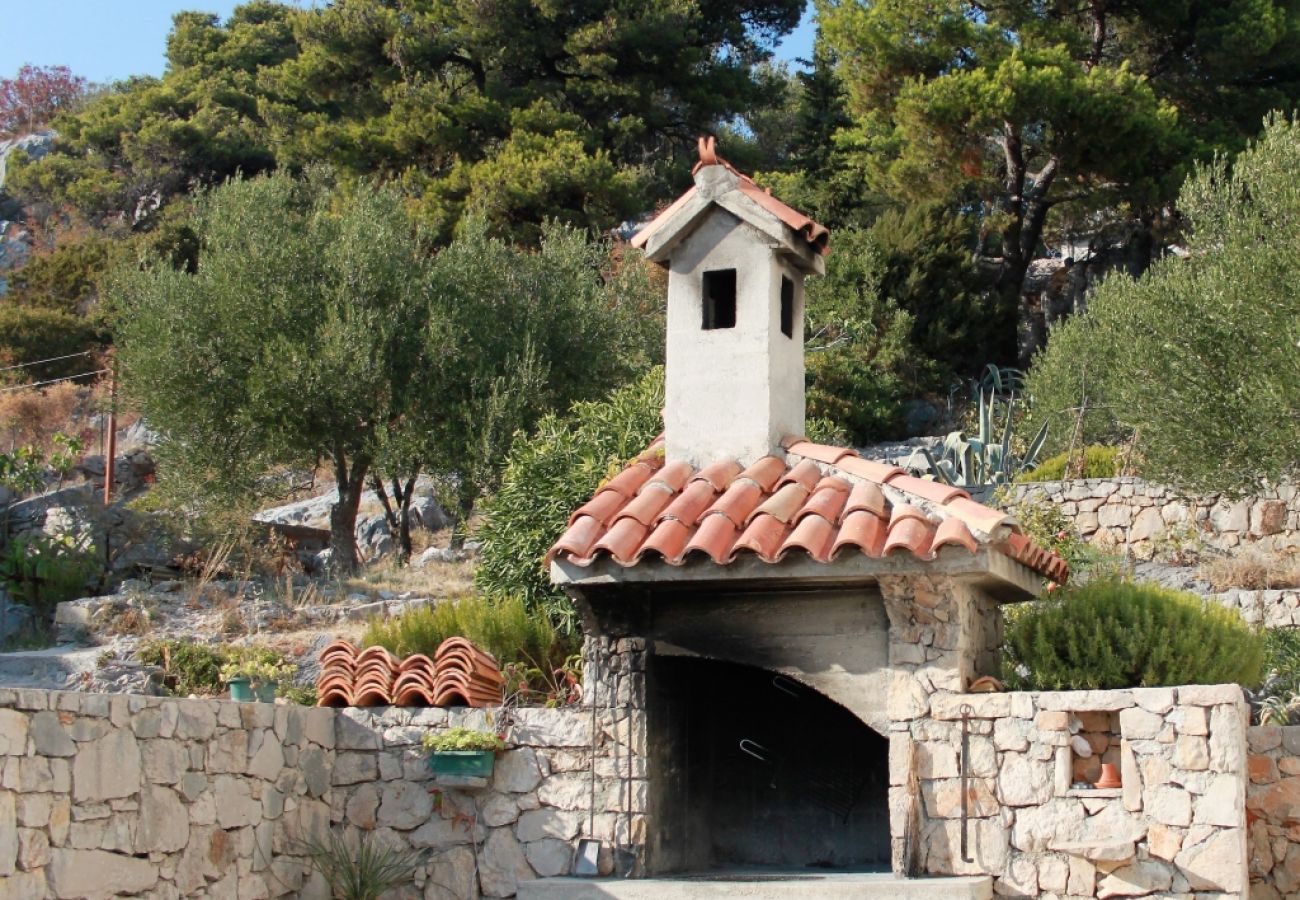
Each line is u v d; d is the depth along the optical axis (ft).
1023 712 30.45
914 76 134.51
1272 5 132.57
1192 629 35.09
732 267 35.06
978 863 30.19
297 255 89.92
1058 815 29.81
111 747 28.14
